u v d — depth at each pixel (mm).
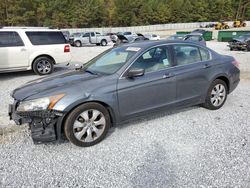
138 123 4676
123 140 4055
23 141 4078
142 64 4301
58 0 73188
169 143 3926
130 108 4195
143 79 4242
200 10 90250
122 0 81438
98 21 79062
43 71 10039
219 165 3318
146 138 4105
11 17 65500
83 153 3691
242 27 70438
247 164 3332
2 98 6531
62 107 3604
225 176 3092
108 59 4660
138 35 36562
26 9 67375
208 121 4746
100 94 3848
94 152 3715
